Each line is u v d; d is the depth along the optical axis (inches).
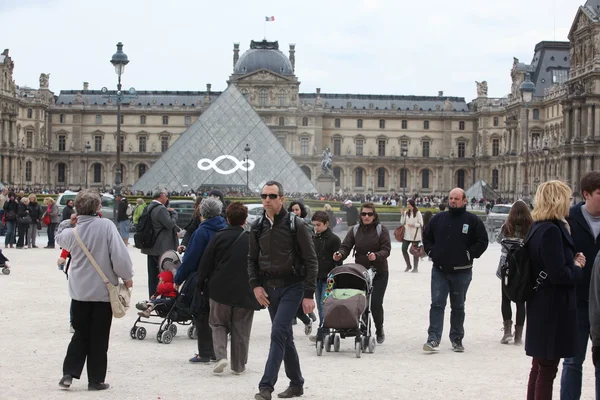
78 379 863.7
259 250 808.9
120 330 1186.0
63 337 1090.7
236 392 815.1
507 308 1109.1
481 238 1042.1
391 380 876.0
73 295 811.4
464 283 1050.1
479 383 864.3
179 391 816.9
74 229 813.2
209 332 959.6
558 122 7539.4
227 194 5625.0
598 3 5698.8
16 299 1434.5
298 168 6353.3
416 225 2004.2
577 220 741.9
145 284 1696.6
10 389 808.9
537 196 708.7
